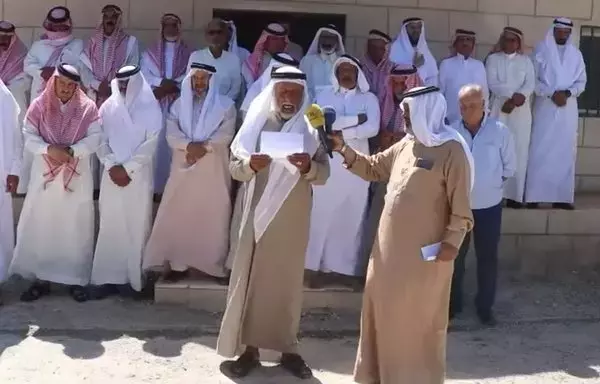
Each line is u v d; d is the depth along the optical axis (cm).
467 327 659
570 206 845
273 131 514
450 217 451
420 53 781
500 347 614
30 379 512
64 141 648
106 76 758
